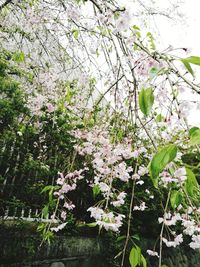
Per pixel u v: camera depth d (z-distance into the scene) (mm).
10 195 3463
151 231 5133
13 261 2908
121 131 1867
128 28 1420
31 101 3750
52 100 3525
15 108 3738
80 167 3432
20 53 3387
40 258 3170
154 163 870
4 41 4488
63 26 2889
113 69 1964
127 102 1854
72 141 4031
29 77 4090
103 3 1630
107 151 1949
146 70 1232
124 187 4051
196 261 6605
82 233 3988
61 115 4215
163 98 1447
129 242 4469
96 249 3934
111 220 1539
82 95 3301
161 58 1084
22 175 3658
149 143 1970
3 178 3338
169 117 1436
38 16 3049
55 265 3340
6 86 3807
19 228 3051
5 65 4211
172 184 1431
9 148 3633
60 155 4031
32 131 3938
